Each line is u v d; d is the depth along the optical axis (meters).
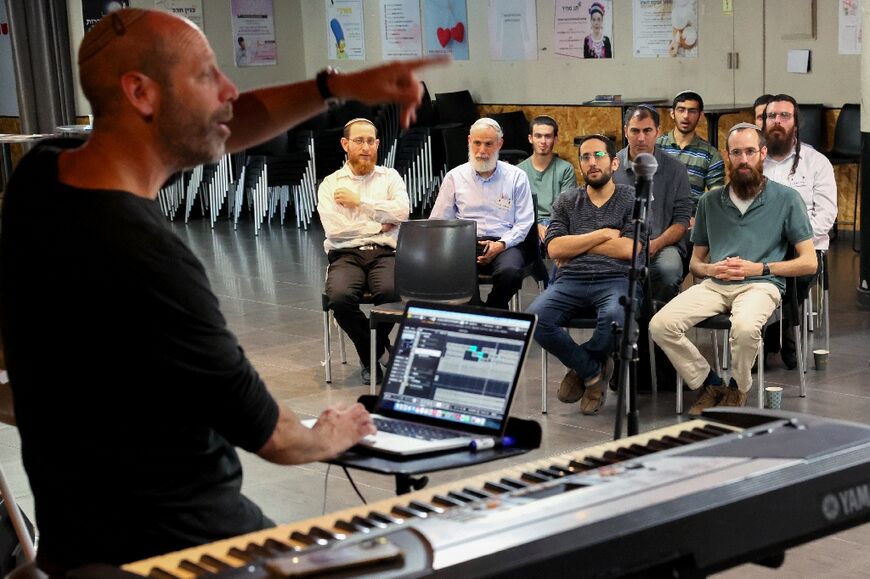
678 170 5.70
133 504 1.87
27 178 1.85
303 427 2.05
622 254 5.11
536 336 5.08
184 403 1.86
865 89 6.93
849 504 1.72
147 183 1.87
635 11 10.46
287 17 13.32
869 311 6.70
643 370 5.42
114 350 1.80
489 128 5.96
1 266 1.86
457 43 11.90
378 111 11.17
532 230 6.06
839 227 9.43
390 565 1.42
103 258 1.77
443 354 2.65
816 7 9.27
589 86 10.94
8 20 12.04
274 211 11.59
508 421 2.51
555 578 1.46
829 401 5.08
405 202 5.98
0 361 2.71
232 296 8.05
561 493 1.63
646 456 1.79
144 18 1.83
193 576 1.52
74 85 12.27
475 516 1.55
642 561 1.52
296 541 1.64
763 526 1.63
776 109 5.86
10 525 3.27
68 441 1.86
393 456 2.38
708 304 4.96
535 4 11.18
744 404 4.94
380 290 5.68
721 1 9.86
